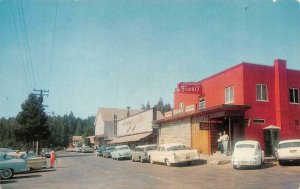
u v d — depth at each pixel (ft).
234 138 86.63
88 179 57.36
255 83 90.22
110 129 263.08
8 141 342.03
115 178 57.36
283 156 66.44
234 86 92.48
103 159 128.36
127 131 188.85
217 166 71.77
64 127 521.24
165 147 83.30
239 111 83.25
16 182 56.85
